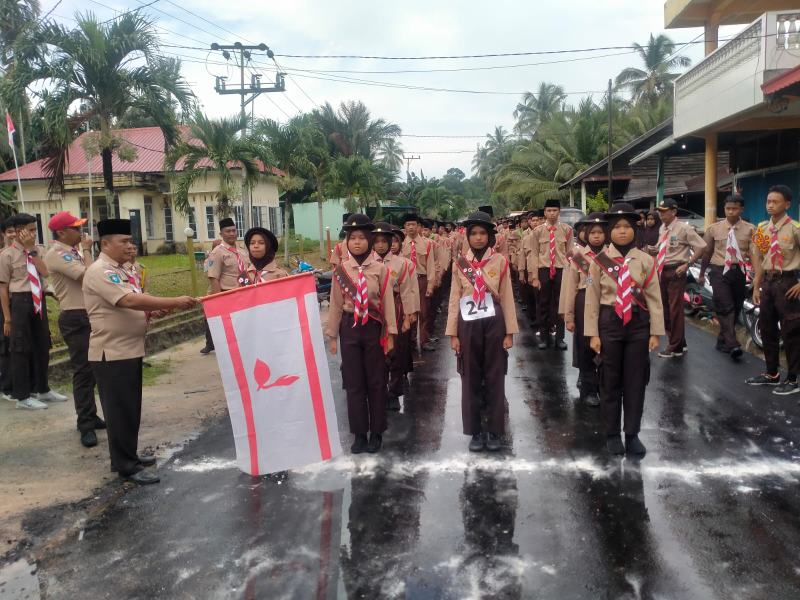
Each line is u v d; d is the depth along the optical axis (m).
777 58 10.18
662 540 3.68
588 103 33.88
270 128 19.81
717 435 5.32
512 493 4.37
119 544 3.83
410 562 3.54
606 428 5.09
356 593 3.27
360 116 41.59
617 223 4.93
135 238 23.11
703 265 8.25
